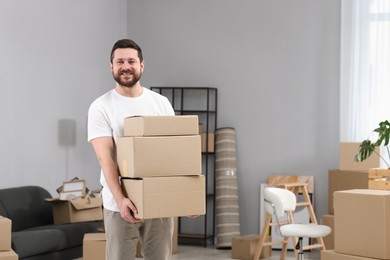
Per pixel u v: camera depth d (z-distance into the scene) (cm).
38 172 783
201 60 920
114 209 385
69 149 836
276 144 884
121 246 386
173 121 368
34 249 657
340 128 841
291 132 877
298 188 774
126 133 383
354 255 504
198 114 921
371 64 827
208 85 916
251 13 896
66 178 830
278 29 884
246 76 898
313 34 866
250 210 893
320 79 864
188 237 897
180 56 930
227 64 907
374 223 491
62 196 742
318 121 865
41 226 732
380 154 794
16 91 749
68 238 708
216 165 896
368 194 495
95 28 885
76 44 848
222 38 909
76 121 848
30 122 770
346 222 509
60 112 819
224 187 884
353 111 834
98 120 389
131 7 953
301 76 873
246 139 897
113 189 373
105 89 910
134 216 368
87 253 668
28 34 765
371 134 823
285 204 679
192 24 924
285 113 880
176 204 367
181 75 929
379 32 823
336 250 516
